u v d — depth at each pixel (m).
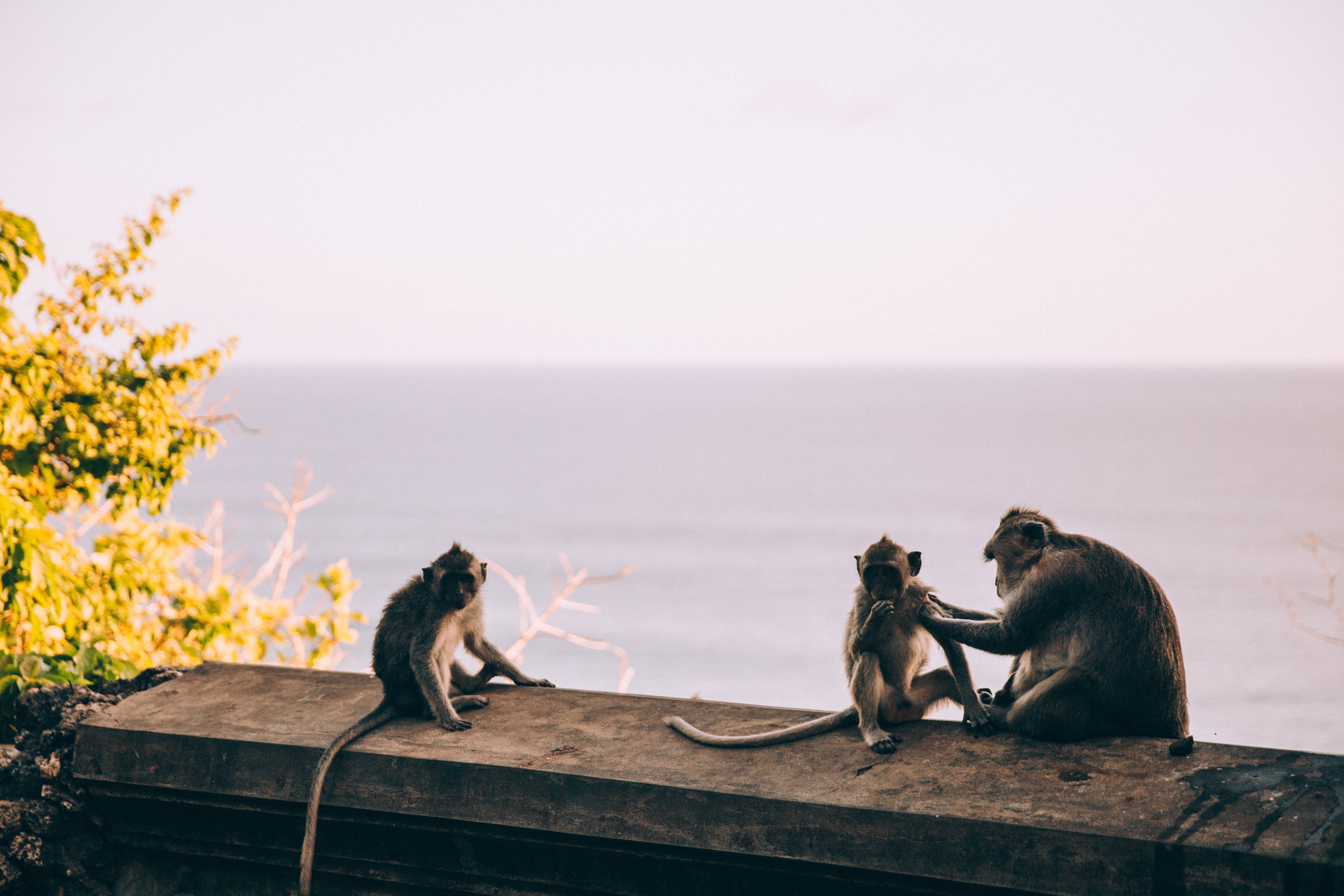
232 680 6.35
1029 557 5.40
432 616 5.90
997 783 4.64
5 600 8.30
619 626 70.12
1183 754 4.71
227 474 145.62
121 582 11.46
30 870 5.88
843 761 4.96
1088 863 4.18
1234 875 3.98
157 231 11.79
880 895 4.55
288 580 66.00
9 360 10.31
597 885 5.05
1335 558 89.31
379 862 5.41
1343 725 44.34
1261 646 59.19
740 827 4.71
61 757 5.96
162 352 11.91
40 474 10.68
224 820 5.66
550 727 5.59
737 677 58.34
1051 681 5.04
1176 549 94.38
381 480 146.62
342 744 5.41
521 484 146.25
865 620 5.36
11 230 8.92
